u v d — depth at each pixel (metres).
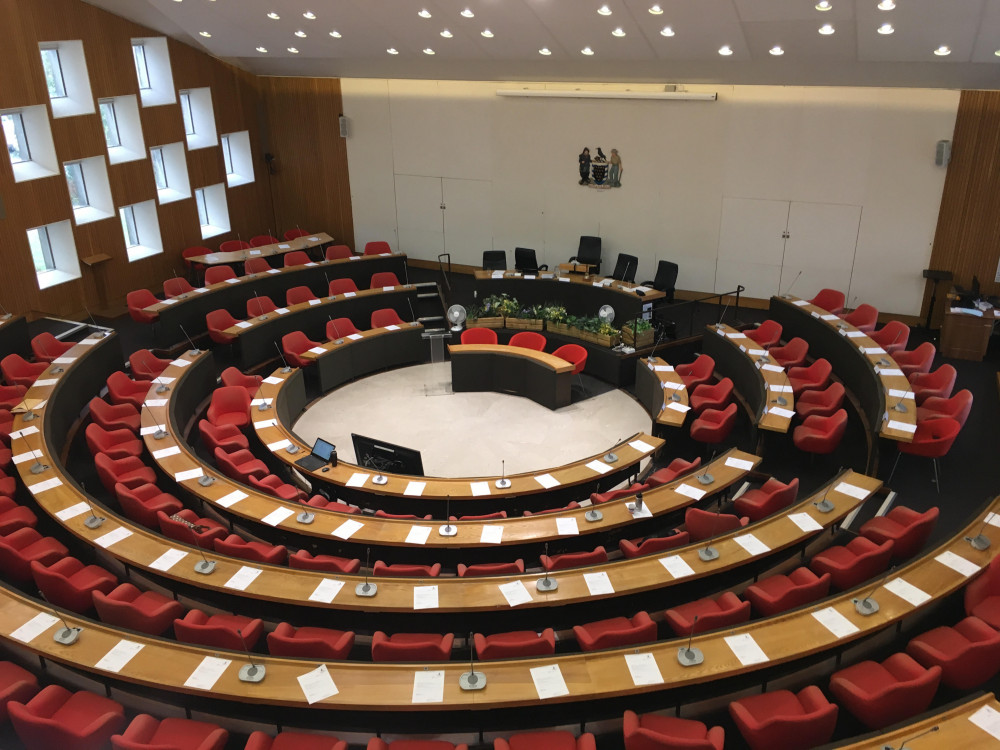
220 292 14.00
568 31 11.58
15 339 12.16
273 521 7.47
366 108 17.41
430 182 17.38
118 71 14.62
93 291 14.95
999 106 11.91
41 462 8.51
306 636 6.09
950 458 9.48
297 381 11.74
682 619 6.01
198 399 11.48
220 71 17.06
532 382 12.39
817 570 6.85
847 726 5.54
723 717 5.57
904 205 13.09
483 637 5.85
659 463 10.46
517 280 14.79
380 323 13.80
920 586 5.98
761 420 9.45
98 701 5.32
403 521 7.47
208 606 6.90
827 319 11.94
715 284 15.14
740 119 13.88
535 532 7.27
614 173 15.34
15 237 13.20
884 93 12.62
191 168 16.73
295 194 19.06
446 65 14.73
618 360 12.58
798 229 14.05
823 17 9.38
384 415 12.02
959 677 5.40
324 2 11.78
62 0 13.38
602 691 5.11
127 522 7.22
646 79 13.52
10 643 5.80
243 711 5.50
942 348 12.30
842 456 9.88
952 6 8.45
